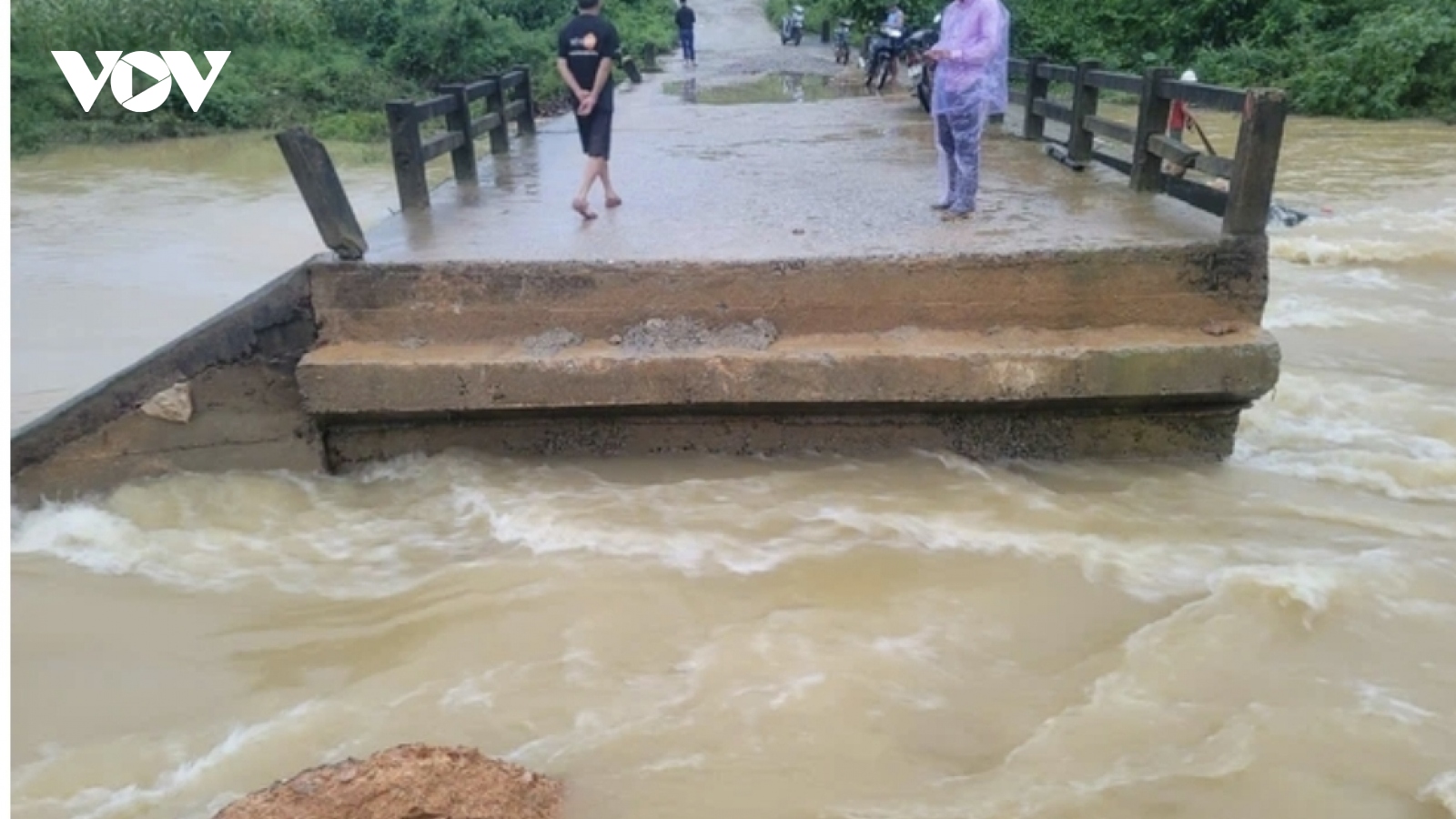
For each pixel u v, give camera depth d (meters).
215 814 4.14
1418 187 17.44
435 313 6.91
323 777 3.96
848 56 28.25
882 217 8.04
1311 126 25.47
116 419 6.98
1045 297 6.74
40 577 6.20
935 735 4.58
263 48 31.34
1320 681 4.88
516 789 4.09
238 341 6.93
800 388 6.67
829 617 5.47
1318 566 5.75
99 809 4.34
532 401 6.76
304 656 5.38
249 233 16.09
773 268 6.74
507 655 5.26
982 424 7.00
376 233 7.92
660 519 6.45
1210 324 6.75
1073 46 31.91
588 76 8.18
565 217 8.49
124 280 13.54
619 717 4.74
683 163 11.48
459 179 10.32
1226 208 6.91
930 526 6.29
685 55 29.16
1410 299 11.77
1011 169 10.05
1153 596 5.61
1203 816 4.05
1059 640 5.29
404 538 6.48
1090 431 7.00
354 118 28.86
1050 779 4.28
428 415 6.98
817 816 4.09
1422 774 4.24
